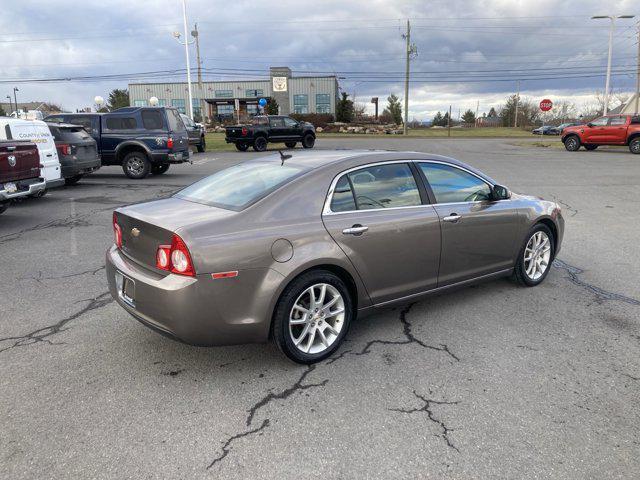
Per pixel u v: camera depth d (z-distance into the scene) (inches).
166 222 127.4
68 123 521.3
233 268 123.0
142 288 127.1
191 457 102.2
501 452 103.7
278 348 135.4
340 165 146.9
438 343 152.9
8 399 122.5
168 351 148.5
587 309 179.6
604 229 313.4
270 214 132.1
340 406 120.0
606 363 140.7
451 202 167.9
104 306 184.7
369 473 97.7
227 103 2613.2
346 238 139.6
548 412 117.4
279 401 122.2
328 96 2511.1
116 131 551.5
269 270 127.3
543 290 199.0
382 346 151.0
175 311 121.0
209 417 115.7
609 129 925.8
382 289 151.6
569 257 248.7
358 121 2546.8
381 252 147.3
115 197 439.5
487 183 182.1
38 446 105.2
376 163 153.6
